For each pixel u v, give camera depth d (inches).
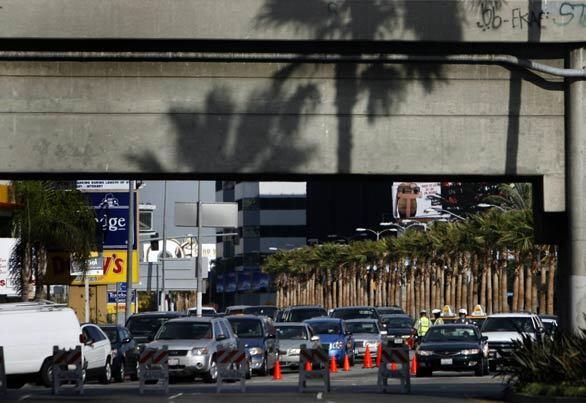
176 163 1948.8
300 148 1958.7
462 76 1978.3
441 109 1973.4
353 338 3730.3
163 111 1953.7
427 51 1959.9
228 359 2313.0
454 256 6456.7
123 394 2242.9
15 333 2522.1
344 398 2003.0
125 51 1932.8
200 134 1952.5
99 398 2058.3
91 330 2709.2
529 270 5556.1
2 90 1939.0
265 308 4837.6
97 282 4731.8
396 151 1966.0
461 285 6481.3
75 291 5457.7
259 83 1961.1
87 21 1892.2
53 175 1991.9
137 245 4891.7
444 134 1973.4
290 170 1955.0
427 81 1974.7
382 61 1955.0
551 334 2047.2
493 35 1927.9
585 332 1884.8
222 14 1902.1
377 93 1969.7
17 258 3663.9
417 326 4719.5
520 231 5442.9
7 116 1939.0
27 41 1904.5
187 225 5861.2
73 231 3708.2
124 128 1948.8
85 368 2581.2
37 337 2539.4
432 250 6825.8
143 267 6540.4
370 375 3051.2
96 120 1946.4
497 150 1977.1
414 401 1908.2
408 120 1973.4
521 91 1983.3
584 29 1937.7
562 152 1985.7
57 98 1942.7
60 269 3732.8
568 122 1964.8
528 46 1961.1
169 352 2662.4
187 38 1897.1
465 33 1923.0
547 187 1983.3
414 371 3085.6
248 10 1904.5
